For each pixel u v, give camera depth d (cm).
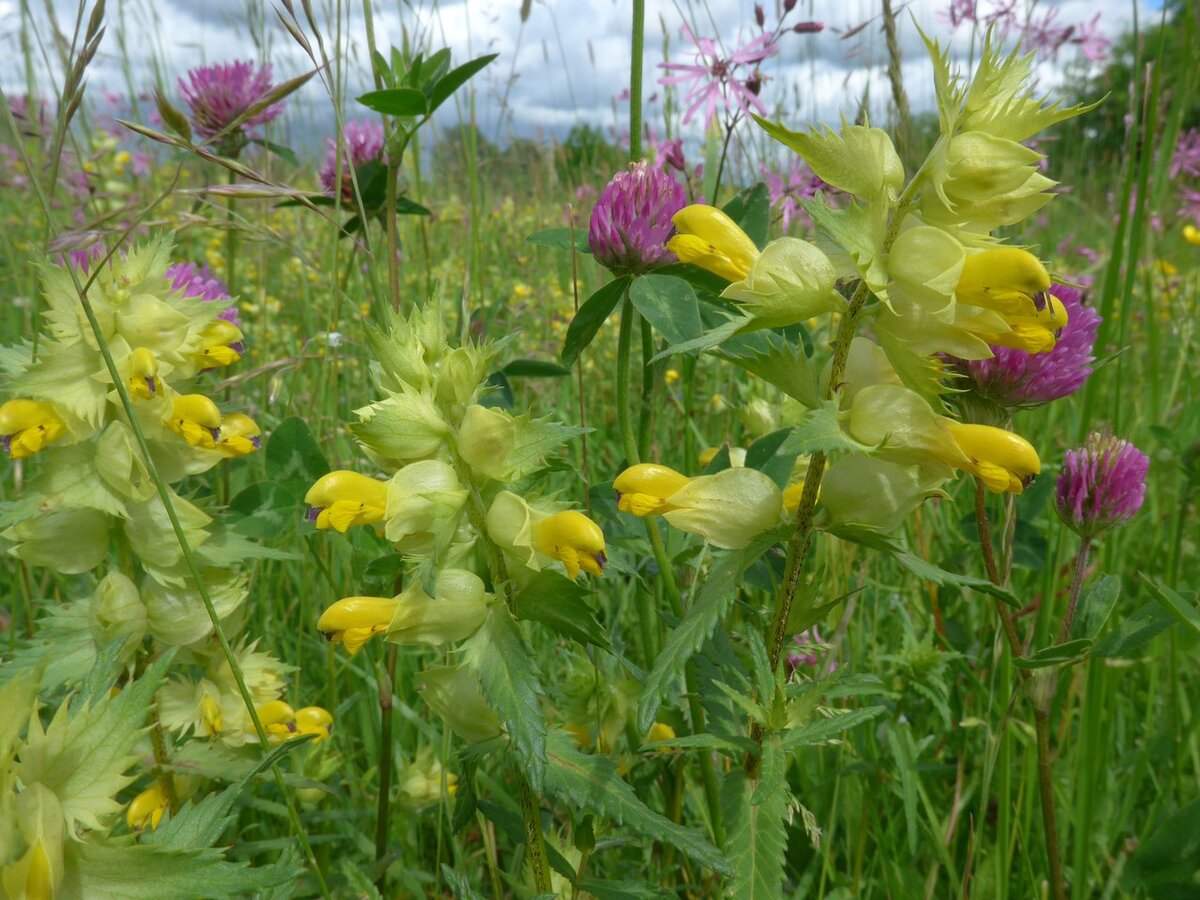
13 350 16
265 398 26
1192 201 43
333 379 23
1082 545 15
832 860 18
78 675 15
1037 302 10
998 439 11
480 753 12
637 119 19
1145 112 21
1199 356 37
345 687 22
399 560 13
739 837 11
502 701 11
